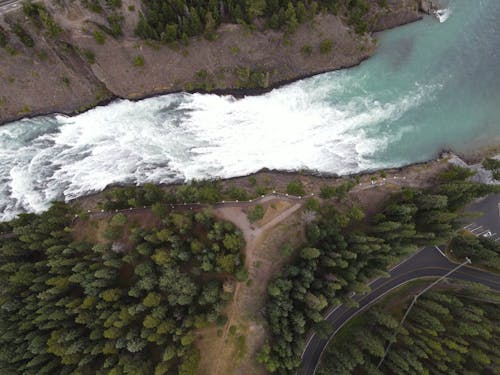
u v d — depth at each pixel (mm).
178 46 66750
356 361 51281
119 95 71188
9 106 69125
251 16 64438
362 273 53156
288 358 49906
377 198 65438
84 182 69562
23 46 63750
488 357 50375
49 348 47500
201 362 54406
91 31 63062
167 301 51812
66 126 72062
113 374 45281
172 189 68125
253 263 58250
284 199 62781
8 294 51281
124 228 59625
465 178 62406
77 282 52688
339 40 70812
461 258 62219
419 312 54812
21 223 58406
